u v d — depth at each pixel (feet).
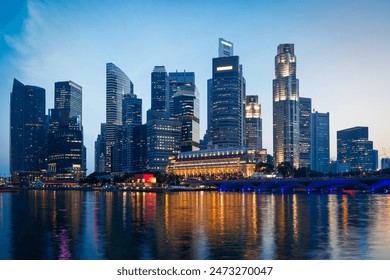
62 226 374.02
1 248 267.39
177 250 254.68
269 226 358.02
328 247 260.62
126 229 346.74
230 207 581.12
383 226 357.00
